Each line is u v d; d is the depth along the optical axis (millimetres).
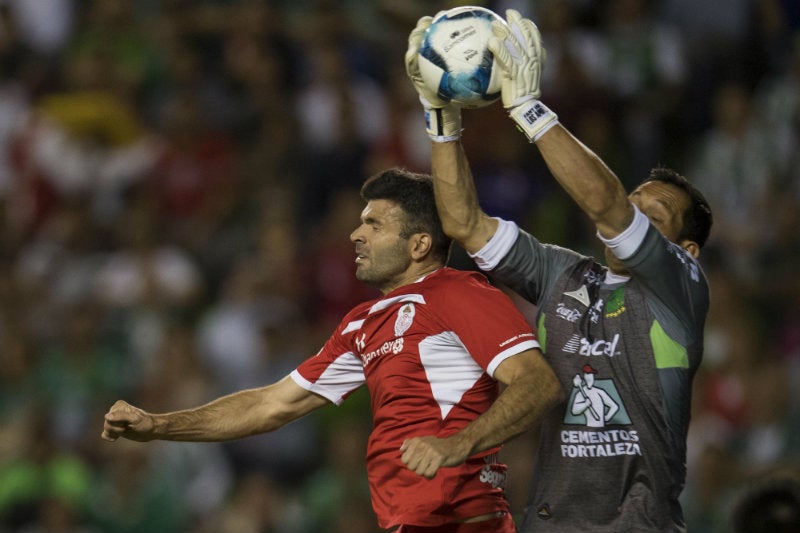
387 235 15523
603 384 14391
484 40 14398
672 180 15438
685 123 39219
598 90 38031
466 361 14789
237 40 43344
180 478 32844
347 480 31797
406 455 13000
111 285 39000
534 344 14414
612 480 14305
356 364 15930
